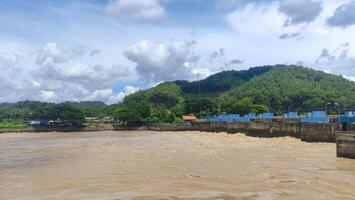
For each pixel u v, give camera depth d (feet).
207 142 251.39
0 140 402.52
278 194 75.61
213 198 74.08
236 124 368.27
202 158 144.46
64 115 655.35
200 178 97.66
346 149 132.05
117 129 626.23
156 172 109.81
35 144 294.46
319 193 75.77
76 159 156.15
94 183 94.79
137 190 84.12
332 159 130.72
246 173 103.65
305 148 178.60
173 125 538.47
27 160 161.07
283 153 157.07
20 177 111.55
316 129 214.07
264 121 322.96
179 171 110.63
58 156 174.09
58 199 78.33
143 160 141.69
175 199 74.43
